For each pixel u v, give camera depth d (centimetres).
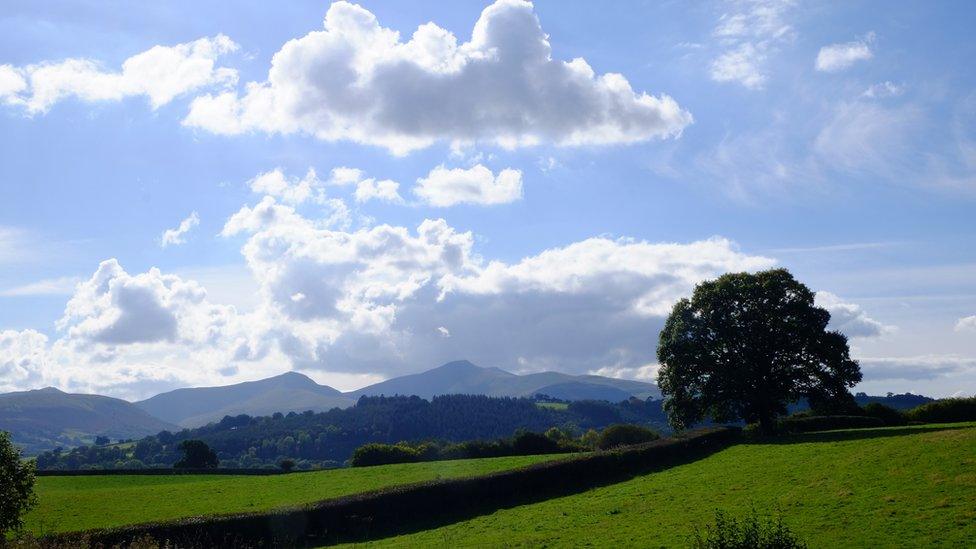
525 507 4094
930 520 2500
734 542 1556
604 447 9856
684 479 4422
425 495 4009
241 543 3350
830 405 6819
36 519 4278
